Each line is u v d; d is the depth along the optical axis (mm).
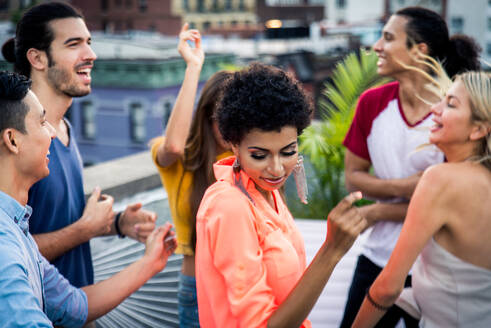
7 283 1011
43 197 1689
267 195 1265
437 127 1593
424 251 1587
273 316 1096
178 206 1913
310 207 4895
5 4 42812
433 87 1841
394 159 2197
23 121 1245
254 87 1088
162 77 26969
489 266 1483
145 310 2461
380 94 2238
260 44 27219
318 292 1104
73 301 1463
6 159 1241
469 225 1465
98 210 1783
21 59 1745
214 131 1864
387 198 2230
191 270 1930
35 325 998
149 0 54594
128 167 3752
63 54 1729
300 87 1123
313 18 56281
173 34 56312
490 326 1508
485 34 46031
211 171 1842
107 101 28141
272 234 1162
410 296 1746
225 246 1104
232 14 60938
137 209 2018
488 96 1468
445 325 1579
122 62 27000
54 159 1729
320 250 1109
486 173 1484
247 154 1133
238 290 1088
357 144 2328
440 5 45000
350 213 1084
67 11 1753
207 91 1833
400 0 54812
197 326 1930
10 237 1109
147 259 1660
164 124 27969
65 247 1703
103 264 2721
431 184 1472
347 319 2305
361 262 2283
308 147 4535
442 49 2121
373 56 4648
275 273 1148
